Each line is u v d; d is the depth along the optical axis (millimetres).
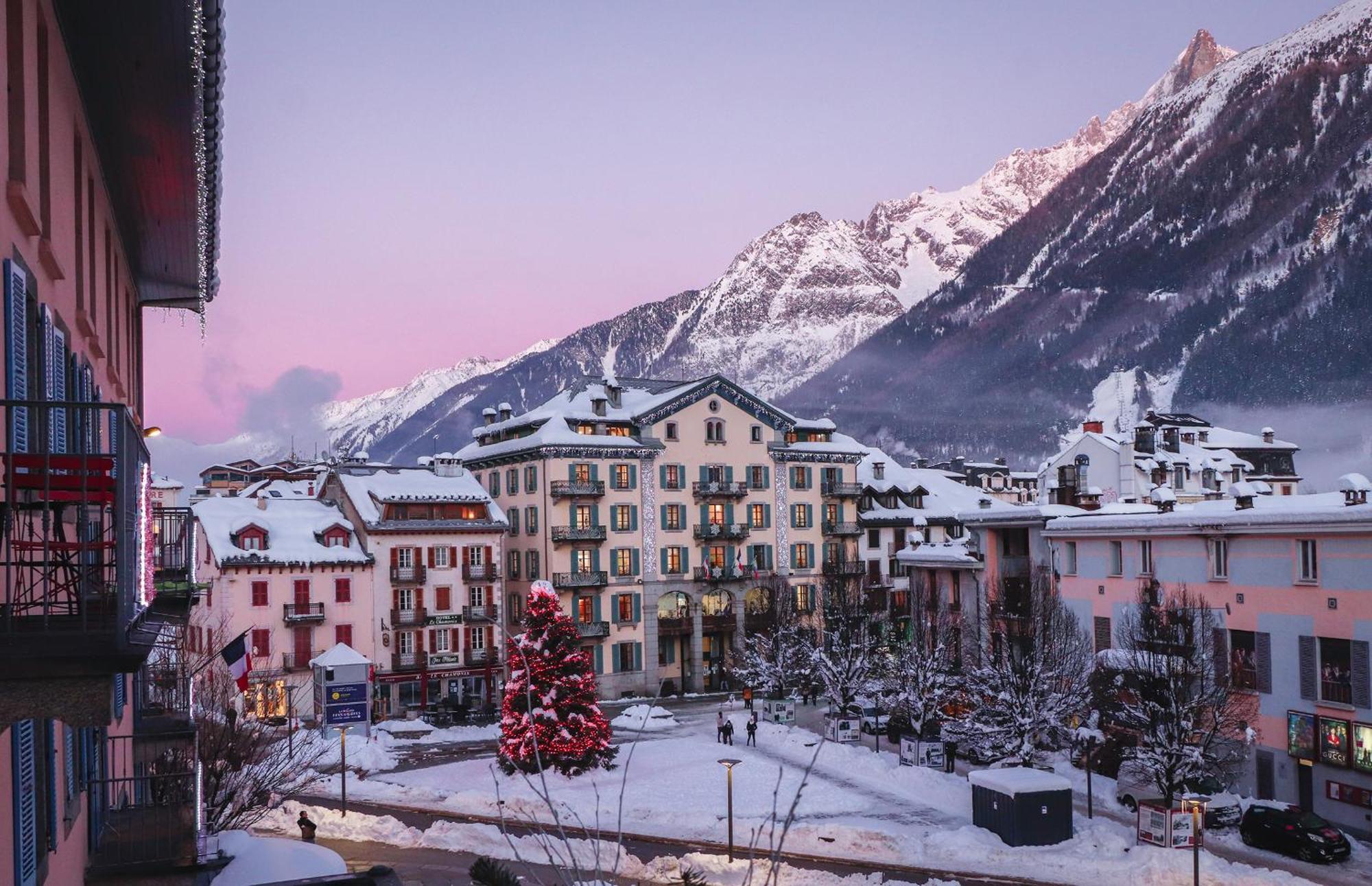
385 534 76875
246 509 76250
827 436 100438
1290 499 54094
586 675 55062
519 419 92688
